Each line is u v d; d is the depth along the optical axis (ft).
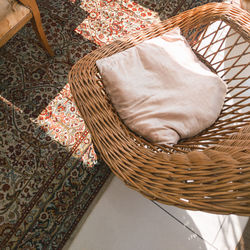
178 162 2.41
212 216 4.03
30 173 4.14
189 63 3.24
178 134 2.99
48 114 4.46
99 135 2.72
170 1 5.27
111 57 3.18
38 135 4.33
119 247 3.87
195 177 2.18
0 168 4.11
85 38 4.99
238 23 3.09
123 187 4.14
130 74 3.11
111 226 3.96
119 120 3.14
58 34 4.97
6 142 4.24
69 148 4.32
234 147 2.35
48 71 4.71
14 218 3.92
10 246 3.80
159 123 2.94
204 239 3.93
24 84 4.58
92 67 3.14
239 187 1.91
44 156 4.24
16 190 4.04
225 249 3.89
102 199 4.08
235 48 4.88
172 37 3.30
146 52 3.19
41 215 3.96
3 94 4.49
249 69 4.75
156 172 2.41
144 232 3.95
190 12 3.38
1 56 4.71
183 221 4.00
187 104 3.01
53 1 5.12
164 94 3.05
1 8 3.49
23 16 3.65
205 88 3.08
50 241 3.86
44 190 4.08
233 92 4.66
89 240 3.88
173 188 2.25
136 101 3.01
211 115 3.05
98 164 4.27
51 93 4.58
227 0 5.27
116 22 5.13
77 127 4.44
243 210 1.96
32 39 4.86
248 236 3.94
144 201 4.09
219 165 2.13
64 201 4.05
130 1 5.24
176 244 3.91
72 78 3.04
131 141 2.73
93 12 5.14
